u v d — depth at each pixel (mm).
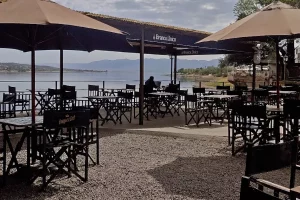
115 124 8281
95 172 4520
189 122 8531
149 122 8703
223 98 8609
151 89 10375
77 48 7898
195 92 10492
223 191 3807
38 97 11930
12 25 4586
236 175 4410
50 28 5262
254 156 2453
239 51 11438
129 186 3973
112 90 11766
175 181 4164
